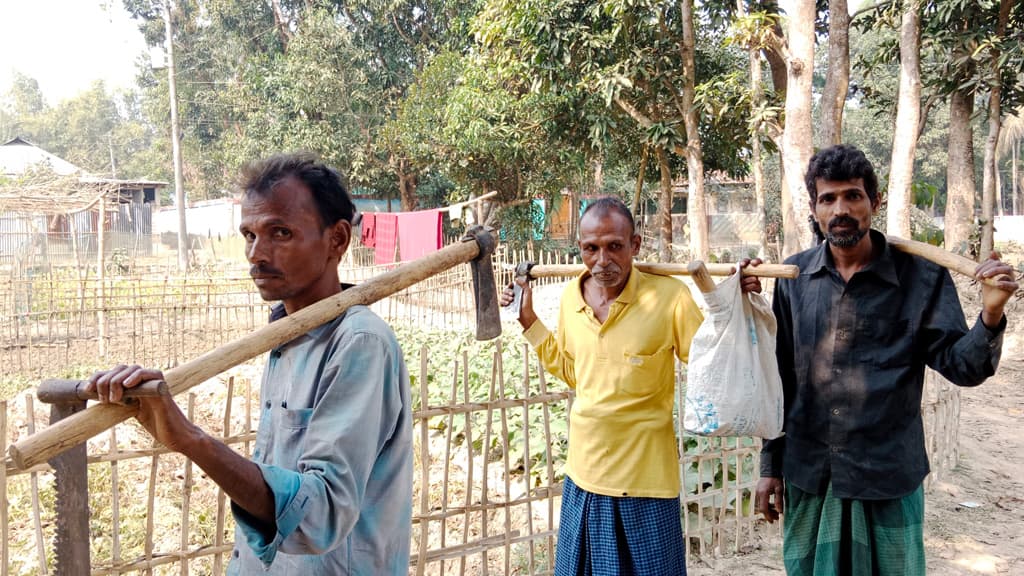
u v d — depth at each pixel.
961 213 12.91
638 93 14.59
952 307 2.23
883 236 2.35
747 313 2.34
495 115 15.93
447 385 6.82
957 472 5.20
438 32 23.94
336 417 1.36
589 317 2.62
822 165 2.28
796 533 2.53
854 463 2.35
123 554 4.22
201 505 5.05
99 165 51.94
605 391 2.54
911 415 2.35
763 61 14.77
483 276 1.83
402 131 20.38
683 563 2.58
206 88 30.69
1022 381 8.02
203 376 1.30
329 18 22.84
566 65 13.09
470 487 3.31
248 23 27.58
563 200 24.11
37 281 12.23
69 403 1.24
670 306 2.50
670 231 15.61
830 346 2.40
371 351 1.43
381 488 1.51
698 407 2.34
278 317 1.75
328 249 1.54
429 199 25.03
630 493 2.49
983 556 3.97
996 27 11.95
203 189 38.47
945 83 12.18
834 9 9.75
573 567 2.62
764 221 11.44
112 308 10.10
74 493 1.40
